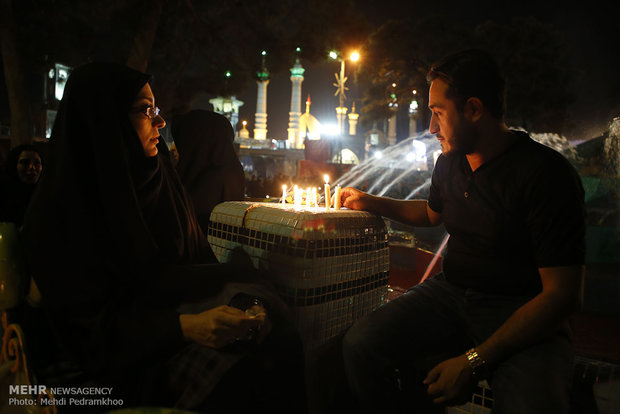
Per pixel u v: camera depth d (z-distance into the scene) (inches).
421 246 293.0
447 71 59.6
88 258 58.7
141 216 63.6
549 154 56.3
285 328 65.2
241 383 61.4
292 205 82.7
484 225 60.7
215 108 1971.0
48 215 58.6
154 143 69.7
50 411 54.1
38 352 60.6
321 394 70.5
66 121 62.1
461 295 66.3
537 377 51.0
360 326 66.6
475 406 64.7
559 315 52.1
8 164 142.2
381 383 65.5
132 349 55.5
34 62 553.3
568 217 53.4
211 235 85.0
